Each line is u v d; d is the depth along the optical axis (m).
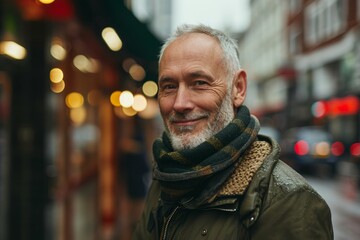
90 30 4.91
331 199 9.70
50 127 4.89
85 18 4.05
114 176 7.36
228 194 1.37
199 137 1.46
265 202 1.32
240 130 1.42
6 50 3.59
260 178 1.34
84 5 3.86
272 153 1.40
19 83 3.92
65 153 5.61
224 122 1.49
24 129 3.92
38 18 3.78
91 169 8.60
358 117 18.22
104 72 7.59
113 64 7.34
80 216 7.04
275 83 35.84
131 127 10.70
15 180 3.92
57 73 5.17
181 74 1.47
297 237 1.26
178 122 1.49
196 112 1.46
